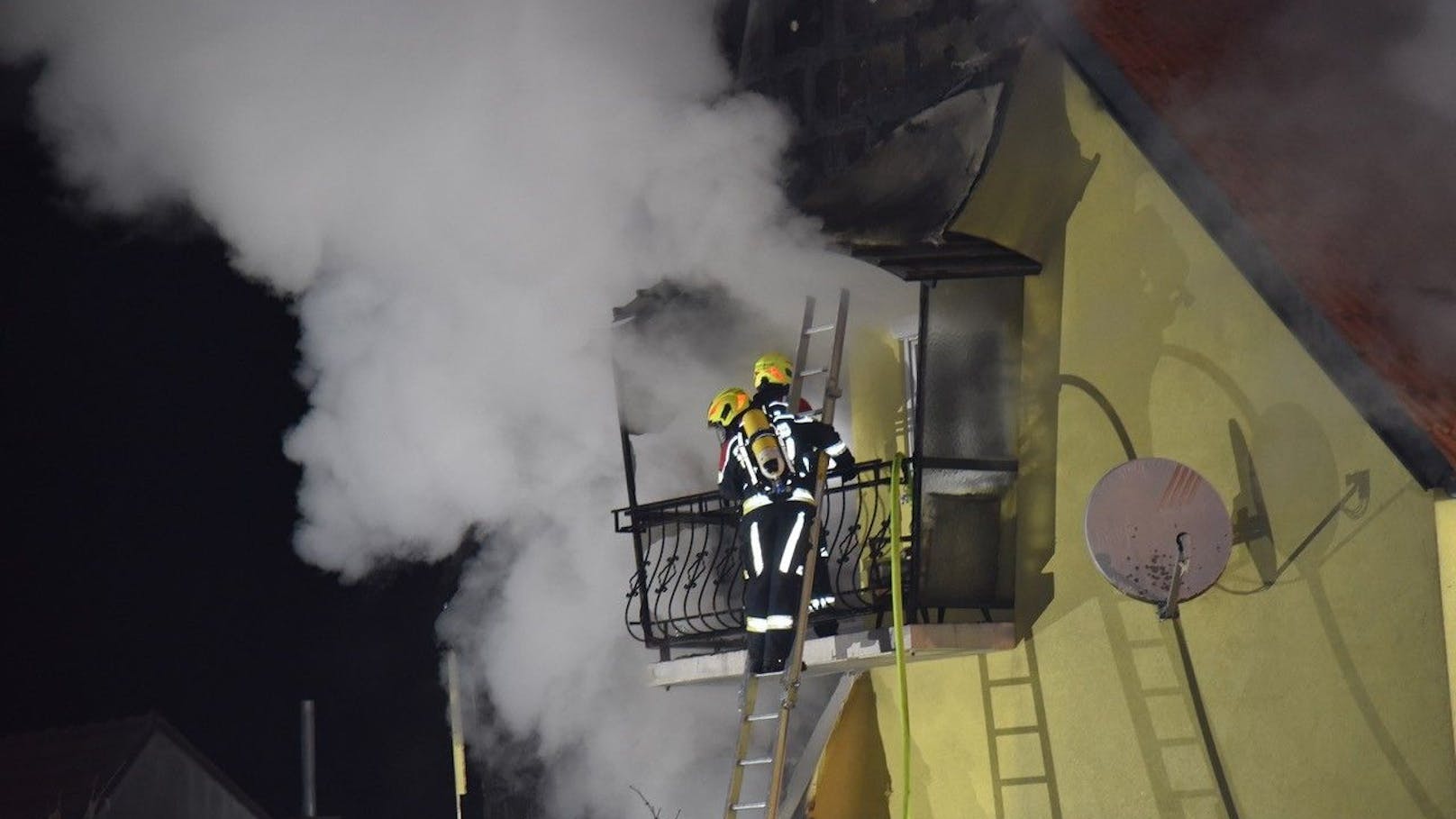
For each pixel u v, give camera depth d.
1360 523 16.89
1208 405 18.41
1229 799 17.59
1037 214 20.34
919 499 19.75
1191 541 17.59
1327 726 16.89
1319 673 17.03
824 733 21.42
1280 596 17.45
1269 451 17.78
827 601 20.59
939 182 20.30
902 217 20.20
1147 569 17.69
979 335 20.45
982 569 20.27
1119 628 18.88
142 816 25.00
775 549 19.52
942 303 20.28
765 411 20.16
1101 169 19.84
